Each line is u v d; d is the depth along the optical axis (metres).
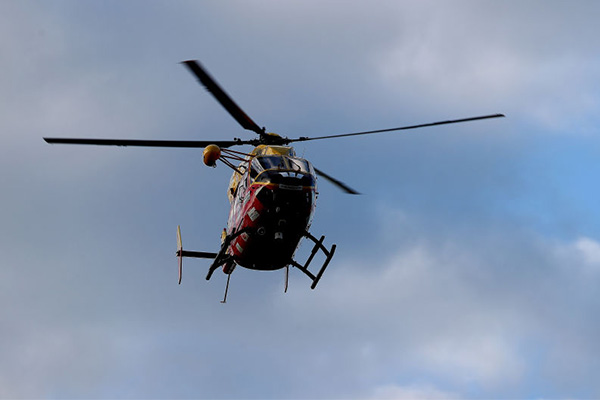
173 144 88.44
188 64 75.75
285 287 94.25
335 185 97.38
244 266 90.75
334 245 88.00
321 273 89.25
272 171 84.00
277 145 89.81
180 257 103.50
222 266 100.25
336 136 88.25
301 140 90.62
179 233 107.56
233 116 87.50
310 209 84.50
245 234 86.94
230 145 91.38
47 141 83.19
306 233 86.50
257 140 91.94
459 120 81.00
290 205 83.06
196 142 89.62
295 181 83.06
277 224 83.88
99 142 84.81
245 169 89.44
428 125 81.88
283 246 86.19
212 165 87.44
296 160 85.88
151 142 87.06
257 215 84.19
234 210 91.50
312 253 89.19
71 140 83.75
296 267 90.31
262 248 86.75
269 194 83.19
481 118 80.75
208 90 81.44
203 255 103.62
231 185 96.25
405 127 83.19
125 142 85.88
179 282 102.62
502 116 80.25
